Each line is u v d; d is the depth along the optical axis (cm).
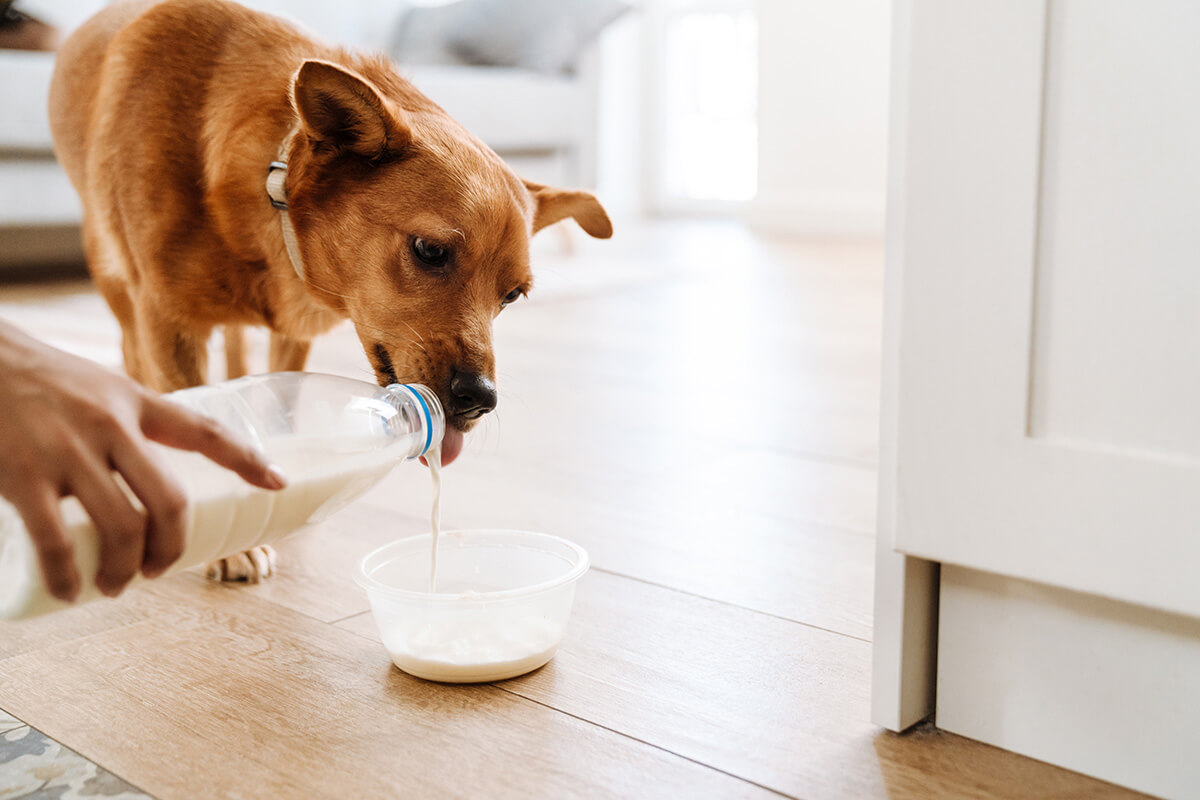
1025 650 92
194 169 137
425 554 122
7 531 64
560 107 525
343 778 89
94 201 150
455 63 530
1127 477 79
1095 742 89
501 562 125
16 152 362
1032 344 83
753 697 104
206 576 137
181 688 105
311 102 124
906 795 87
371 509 167
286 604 128
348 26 538
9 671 109
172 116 138
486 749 94
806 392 253
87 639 117
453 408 125
